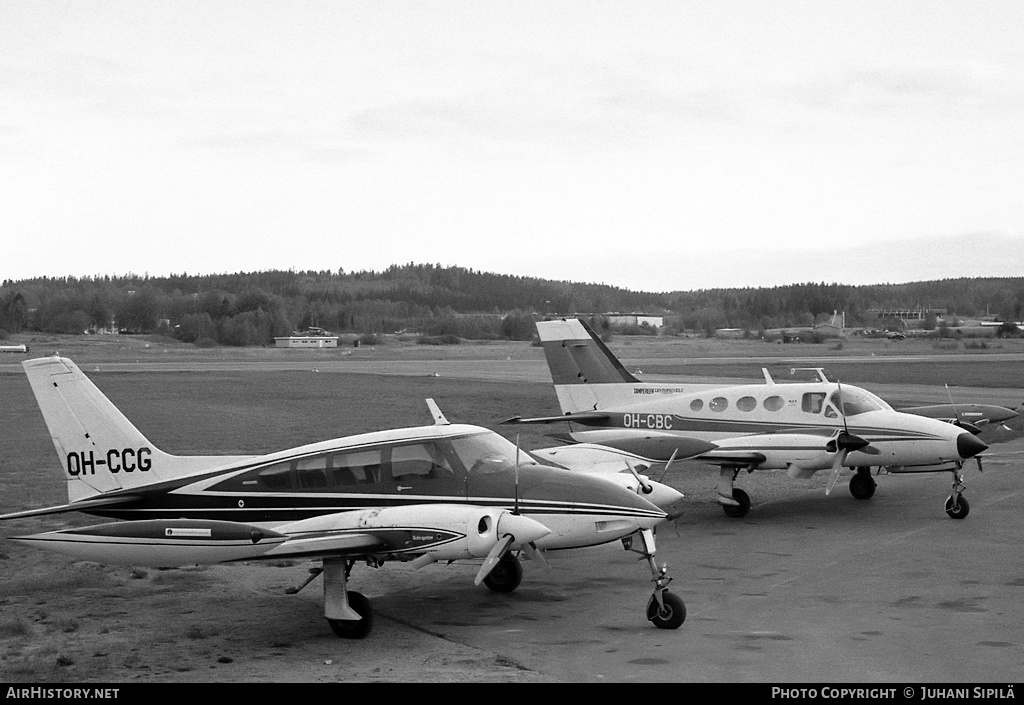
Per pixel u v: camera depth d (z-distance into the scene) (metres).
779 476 22.72
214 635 10.15
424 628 10.37
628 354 97.81
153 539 9.48
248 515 11.38
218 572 13.24
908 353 92.88
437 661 9.12
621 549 14.57
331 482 11.25
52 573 13.12
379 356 108.00
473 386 54.62
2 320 183.88
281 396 48.47
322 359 100.31
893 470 18.34
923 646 9.30
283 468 11.41
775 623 10.23
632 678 8.48
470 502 11.00
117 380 61.81
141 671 8.88
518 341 175.75
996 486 20.47
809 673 8.53
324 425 34.78
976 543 14.54
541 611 11.02
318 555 9.58
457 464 11.23
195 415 38.78
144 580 12.77
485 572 9.89
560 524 10.77
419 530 10.02
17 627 10.30
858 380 53.28
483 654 9.33
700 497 19.80
